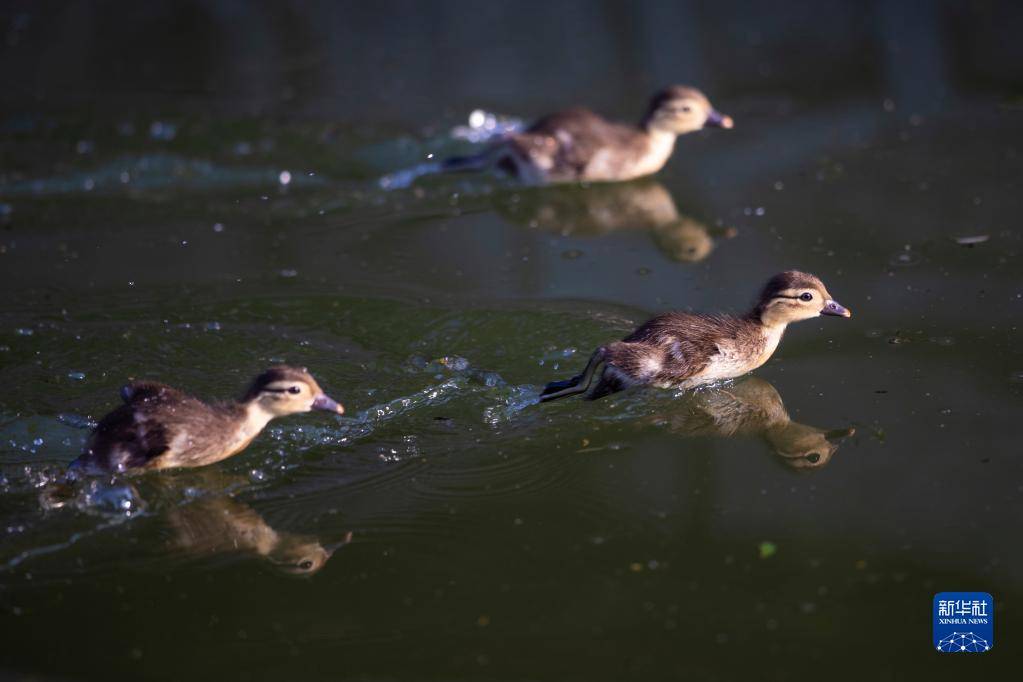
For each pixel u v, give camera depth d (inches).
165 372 540.4
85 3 986.7
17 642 390.0
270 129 813.9
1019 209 671.1
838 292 596.7
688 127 765.3
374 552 431.2
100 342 564.4
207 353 556.4
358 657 383.6
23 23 956.0
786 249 648.4
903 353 542.3
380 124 823.1
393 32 952.3
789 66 881.5
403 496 461.4
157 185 749.3
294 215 714.2
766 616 395.5
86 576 420.5
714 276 624.1
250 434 482.0
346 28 958.4
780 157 768.9
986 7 933.8
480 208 726.5
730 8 970.7
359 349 560.1
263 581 418.0
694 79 869.8
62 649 387.5
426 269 644.7
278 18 971.3
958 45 887.7
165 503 456.4
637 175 768.3
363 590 413.1
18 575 420.5
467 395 521.7
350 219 708.7
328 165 775.1
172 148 788.0
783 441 488.1
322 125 820.0
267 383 476.1
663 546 430.0
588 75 881.5
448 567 423.5
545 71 889.5
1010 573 410.3
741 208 706.8
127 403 481.1
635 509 450.0
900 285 599.8
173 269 644.1
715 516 444.1
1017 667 372.5
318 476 474.6
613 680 370.9
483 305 600.1
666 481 465.7
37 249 666.8
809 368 538.3
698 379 526.0
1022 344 541.6
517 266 645.9
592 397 515.8
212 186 749.3
